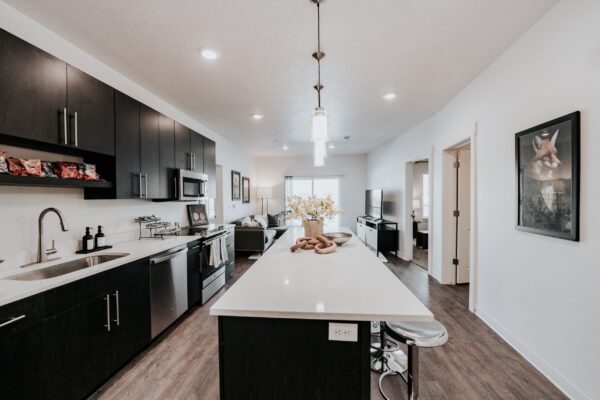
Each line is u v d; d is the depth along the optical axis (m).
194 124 4.22
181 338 2.43
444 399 1.66
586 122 1.52
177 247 2.64
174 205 3.66
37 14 1.76
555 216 1.71
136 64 2.42
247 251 5.72
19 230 1.79
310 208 2.37
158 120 2.88
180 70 2.54
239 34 1.98
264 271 1.63
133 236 2.87
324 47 2.16
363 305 1.14
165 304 2.45
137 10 1.73
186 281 2.82
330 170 8.02
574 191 1.57
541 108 1.86
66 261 1.93
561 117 1.66
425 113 3.88
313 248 2.21
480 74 2.64
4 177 1.44
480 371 1.91
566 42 1.65
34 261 1.88
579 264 1.57
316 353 1.16
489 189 2.53
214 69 2.52
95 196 2.27
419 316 1.04
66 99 1.82
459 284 3.74
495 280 2.45
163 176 2.96
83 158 2.29
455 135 3.22
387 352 2.10
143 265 2.17
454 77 2.72
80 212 2.24
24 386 1.30
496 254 2.43
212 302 3.27
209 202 4.49
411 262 4.98
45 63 1.69
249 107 3.59
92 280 1.69
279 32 1.96
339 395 1.16
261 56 2.29
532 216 1.93
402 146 5.17
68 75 1.84
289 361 1.17
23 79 1.55
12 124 1.50
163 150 2.96
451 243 3.74
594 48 1.47
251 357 1.19
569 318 1.64
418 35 2.01
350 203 7.96
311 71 2.56
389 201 5.91
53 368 1.44
